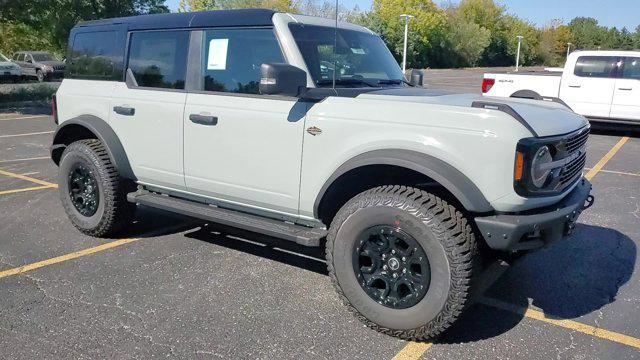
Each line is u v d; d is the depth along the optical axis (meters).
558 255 4.89
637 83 12.13
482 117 3.08
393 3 58.72
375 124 3.38
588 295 4.07
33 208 6.15
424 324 3.21
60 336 3.32
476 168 3.09
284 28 3.88
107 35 5.05
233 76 4.11
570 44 93.06
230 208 4.27
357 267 3.41
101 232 5.05
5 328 3.41
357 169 3.46
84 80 5.23
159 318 3.58
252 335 3.38
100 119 4.95
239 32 4.10
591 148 11.08
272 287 4.09
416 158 3.17
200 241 5.11
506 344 3.34
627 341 3.41
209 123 4.11
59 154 5.52
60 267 4.42
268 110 3.81
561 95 13.02
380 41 4.79
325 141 3.55
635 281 4.34
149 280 4.18
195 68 4.32
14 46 34.94
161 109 4.43
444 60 68.94
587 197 3.78
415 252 3.19
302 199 3.74
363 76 4.21
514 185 3.02
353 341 3.33
